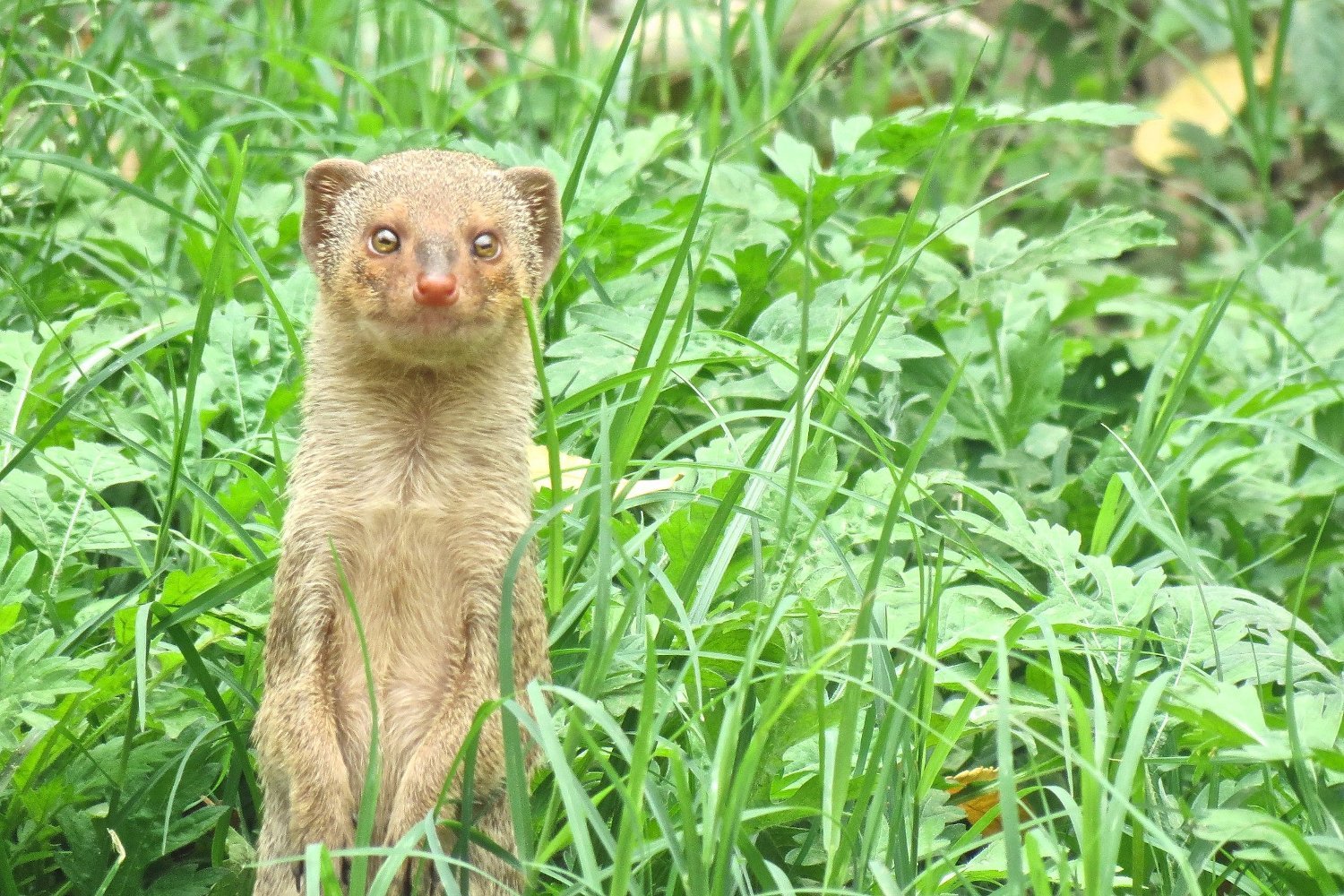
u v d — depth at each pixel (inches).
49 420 292.0
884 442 313.3
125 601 281.6
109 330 379.6
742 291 376.5
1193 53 677.3
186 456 335.6
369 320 263.0
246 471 311.0
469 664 260.8
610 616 295.7
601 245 391.2
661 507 333.7
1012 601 292.7
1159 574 294.7
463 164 287.1
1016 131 631.2
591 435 344.8
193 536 316.5
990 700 282.8
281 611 263.0
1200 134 614.2
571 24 526.0
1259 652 281.1
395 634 264.2
